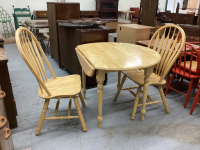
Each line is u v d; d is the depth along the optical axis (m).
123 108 1.96
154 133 1.57
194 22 3.39
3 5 5.58
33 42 1.58
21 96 2.17
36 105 1.98
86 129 1.57
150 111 1.90
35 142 1.44
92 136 1.52
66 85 1.56
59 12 2.89
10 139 1.09
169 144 1.44
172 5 8.00
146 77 1.50
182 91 2.36
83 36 2.12
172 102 2.09
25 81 2.61
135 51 1.66
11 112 1.52
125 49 1.72
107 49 1.70
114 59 1.41
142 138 1.51
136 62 1.35
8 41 5.09
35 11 5.51
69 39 2.49
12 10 5.75
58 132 1.56
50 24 3.31
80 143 1.44
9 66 3.24
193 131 1.60
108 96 2.21
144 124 1.69
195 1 3.20
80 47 1.76
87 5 6.73
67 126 1.64
